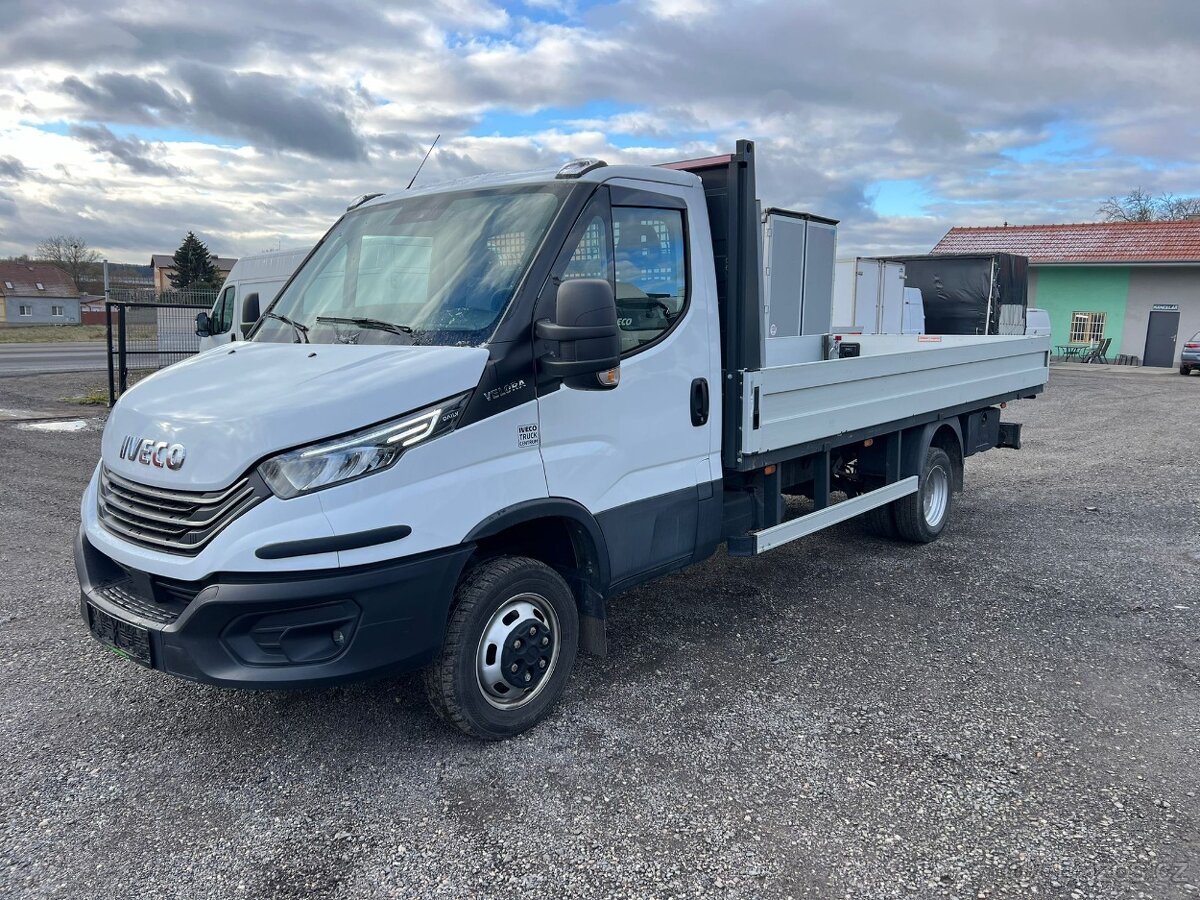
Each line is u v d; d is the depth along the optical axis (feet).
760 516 17.72
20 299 276.41
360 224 15.57
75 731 13.43
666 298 14.83
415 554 11.30
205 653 10.72
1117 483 33.30
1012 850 10.44
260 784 11.96
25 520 26.27
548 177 13.93
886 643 17.01
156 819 11.15
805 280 36.45
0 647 16.65
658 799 11.53
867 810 11.29
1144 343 106.63
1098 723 13.70
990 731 13.41
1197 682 15.24
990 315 65.82
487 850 10.48
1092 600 19.53
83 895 9.68
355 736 13.25
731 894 9.69
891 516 23.71
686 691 14.80
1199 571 21.72
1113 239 109.19
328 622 10.87
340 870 10.12
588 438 13.46
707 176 16.20
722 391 16.06
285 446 10.55
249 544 10.41
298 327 14.19
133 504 11.77
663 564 15.24
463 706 12.32
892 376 20.62
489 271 13.01
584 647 14.32
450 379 11.62
